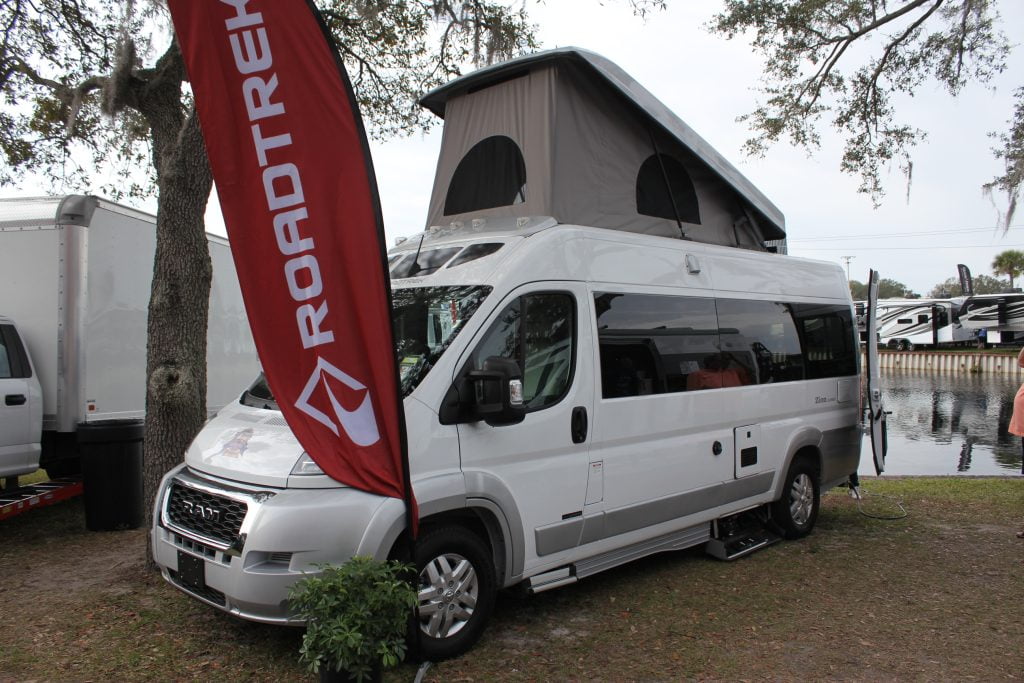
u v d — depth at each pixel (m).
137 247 7.63
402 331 4.22
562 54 4.98
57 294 6.74
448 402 3.92
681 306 5.46
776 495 6.34
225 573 3.53
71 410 6.73
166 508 4.06
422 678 3.71
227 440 4.00
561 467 4.46
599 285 4.84
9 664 3.89
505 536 4.14
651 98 5.68
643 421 4.99
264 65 3.55
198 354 5.51
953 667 4.05
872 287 7.20
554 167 5.02
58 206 6.76
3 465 6.27
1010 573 5.72
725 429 5.73
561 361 4.54
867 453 14.19
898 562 5.99
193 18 3.56
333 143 3.55
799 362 6.63
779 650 4.25
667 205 5.93
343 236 3.55
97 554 5.90
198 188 5.48
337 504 3.49
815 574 5.66
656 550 5.30
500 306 4.20
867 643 4.36
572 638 4.35
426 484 3.74
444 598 3.92
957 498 8.59
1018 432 7.71
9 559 5.77
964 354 40.06
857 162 12.99
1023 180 11.43
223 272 9.45
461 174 5.64
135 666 3.87
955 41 11.52
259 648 4.09
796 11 11.78
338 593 3.10
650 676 3.88
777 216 7.11
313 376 3.59
